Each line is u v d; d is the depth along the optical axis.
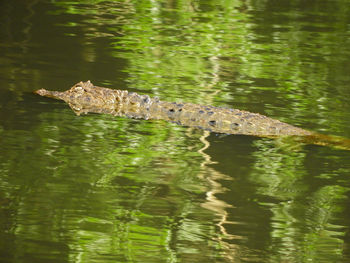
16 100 18.92
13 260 10.45
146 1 40.34
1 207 12.15
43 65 23.58
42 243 11.03
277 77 23.86
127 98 19.61
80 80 21.83
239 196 13.23
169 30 32.19
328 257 11.07
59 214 12.05
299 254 11.09
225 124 17.77
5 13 33.34
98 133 16.70
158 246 11.23
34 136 16.00
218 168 14.70
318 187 13.78
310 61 26.80
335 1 43.31
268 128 17.56
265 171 14.61
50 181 13.39
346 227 12.11
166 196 13.05
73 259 10.59
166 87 21.73
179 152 15.62
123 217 12.10
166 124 17.95
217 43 29.75
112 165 14.48
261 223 12.16
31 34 28.95
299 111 19.58
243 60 26.58
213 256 10.99
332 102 20.69
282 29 33.53
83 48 26.95
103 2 39.19
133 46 28.03
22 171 13.77
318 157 15.67
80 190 13.08
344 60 27.16
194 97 20.67
